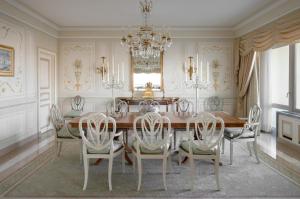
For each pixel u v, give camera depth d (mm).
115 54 6758
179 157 3748
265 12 4996
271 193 2818
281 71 5531
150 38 3977
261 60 5684
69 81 6801
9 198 2693
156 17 5652
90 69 6781
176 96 6801
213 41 6770
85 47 6754
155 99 6328
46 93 6141
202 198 2715
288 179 3205
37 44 5547
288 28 4309
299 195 2770
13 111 4582
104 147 2973
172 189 2949
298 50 4699
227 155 4223
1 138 4234
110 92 6781
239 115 6551
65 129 3975
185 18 5742
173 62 6777
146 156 2982
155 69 6766
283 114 4695
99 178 3285
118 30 6680
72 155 4254
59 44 6746
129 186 3037
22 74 4887
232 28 6656
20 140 4844
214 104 6809
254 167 3652
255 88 5797
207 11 5191
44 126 6039
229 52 6789
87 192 2863
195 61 6770
